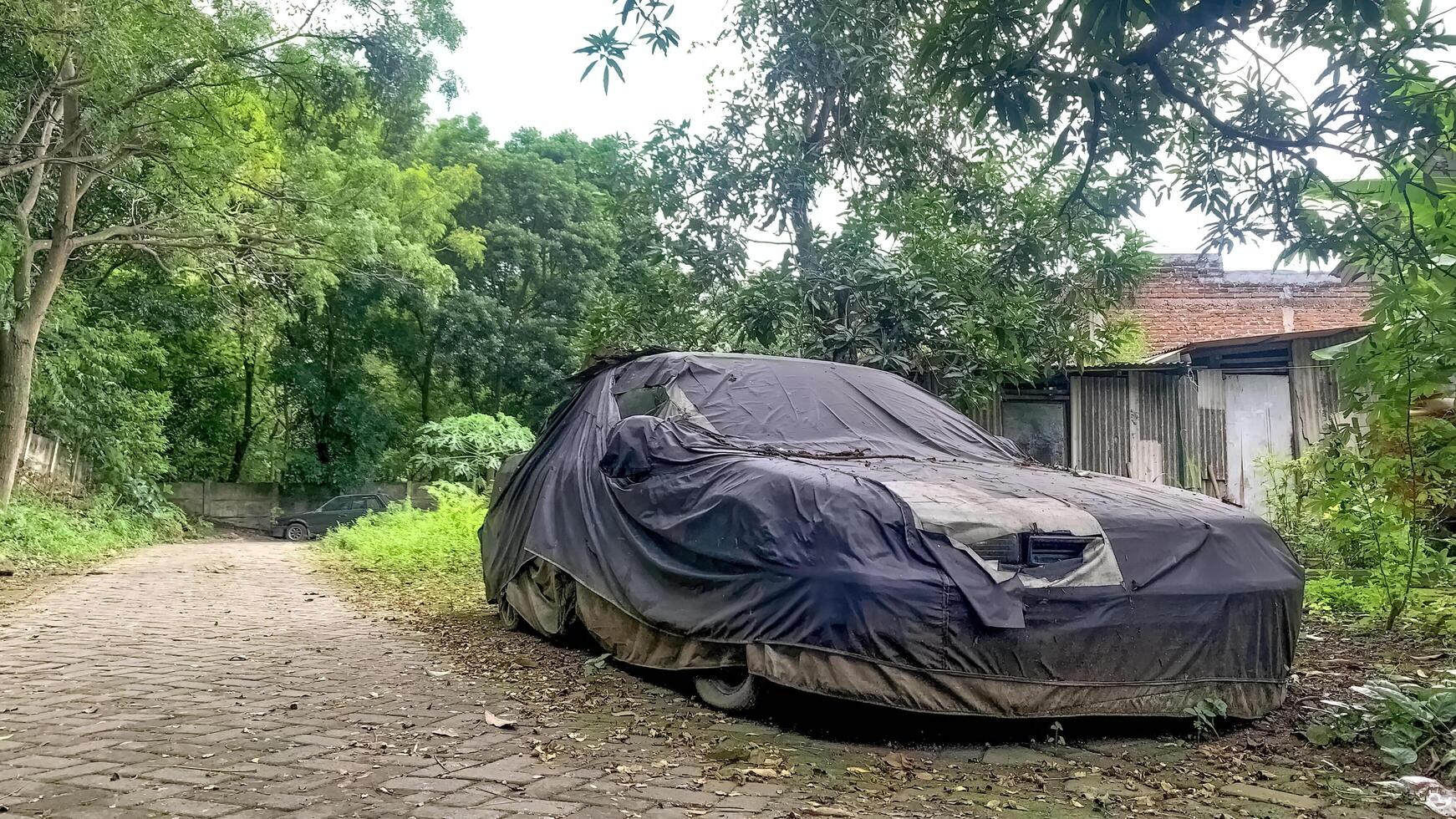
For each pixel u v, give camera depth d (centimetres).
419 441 2259
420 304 2912
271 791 316
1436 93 370
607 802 309
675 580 441
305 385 3108
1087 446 1273
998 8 379
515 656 568
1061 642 374
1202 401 1266
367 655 580
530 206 3147
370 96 1773
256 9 1484
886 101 998
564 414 650
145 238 1719
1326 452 759
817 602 368
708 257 1027
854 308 963
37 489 1827
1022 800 324
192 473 3253
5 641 627
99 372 2048
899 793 326
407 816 292
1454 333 496
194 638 651
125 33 1167
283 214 1819
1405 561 706
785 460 441
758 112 1040
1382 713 401
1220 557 409
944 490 397
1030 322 1000
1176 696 393
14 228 1427
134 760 349
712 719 420
